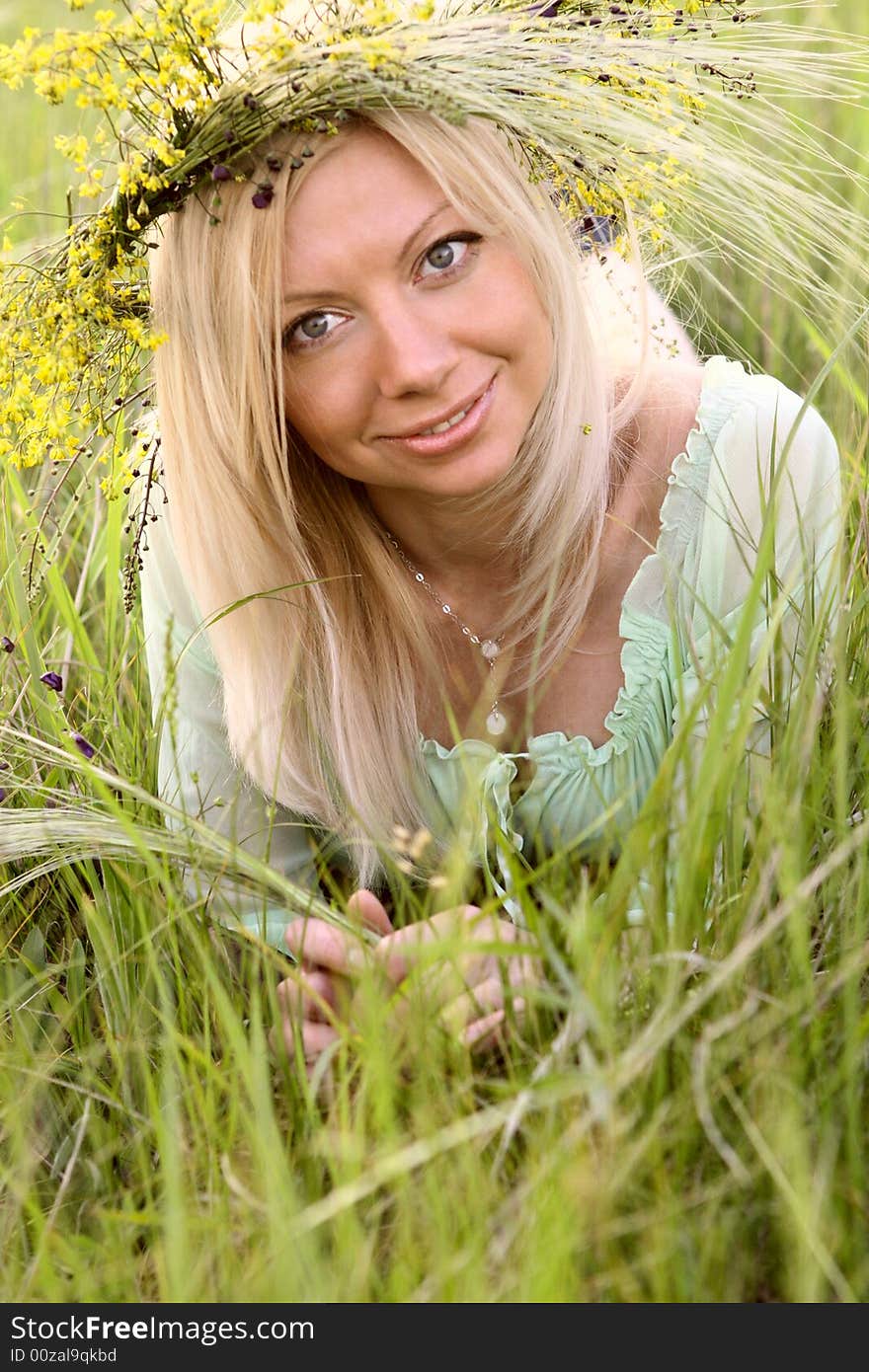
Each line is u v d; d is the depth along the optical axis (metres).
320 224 1.45
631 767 1.83
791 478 1.59
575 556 1.75
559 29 1.57
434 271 1.48
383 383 1.51
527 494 1.67
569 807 1.85
